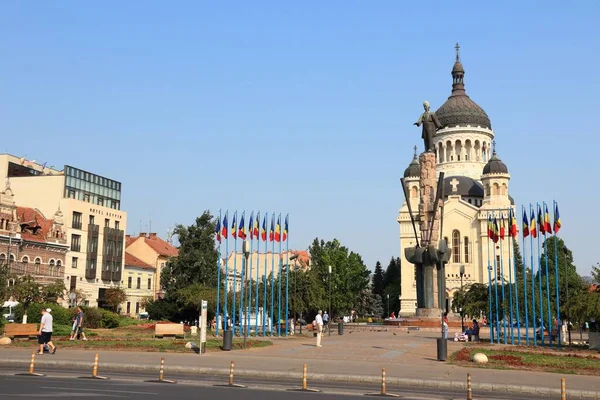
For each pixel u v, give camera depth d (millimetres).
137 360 31266
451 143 143375
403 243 129250
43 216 100688
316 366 30031
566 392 23328
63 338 44844
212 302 77688
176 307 83625
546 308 52188
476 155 143250
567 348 43656
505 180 125375
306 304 80812
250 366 29469
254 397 20500
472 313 53188
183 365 29328
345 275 133000
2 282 67500
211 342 43531
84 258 102312
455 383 24969
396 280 171750
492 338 47781
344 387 24250
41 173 117312
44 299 71438
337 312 136625
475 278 121938
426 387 25031
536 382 25484
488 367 30906
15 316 60062
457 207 126062
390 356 36031
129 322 71312
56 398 18859
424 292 71250
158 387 22609
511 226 56625
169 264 90750
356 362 32375
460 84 151000
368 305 156875
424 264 71250
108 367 29109
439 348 33906
